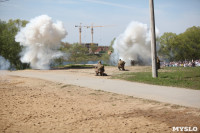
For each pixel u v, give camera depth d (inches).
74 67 1237.7
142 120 249.8
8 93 451.5
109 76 697.0
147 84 504.1
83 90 468.1
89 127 232.5
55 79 671.1
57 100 375.6
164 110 286.8
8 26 1321.4
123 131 217.3
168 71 758.5
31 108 322.3
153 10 591.2
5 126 241.4
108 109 304.8
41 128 233.5
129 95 394.6
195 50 2070.6
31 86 557.6
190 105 302.0
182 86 454.3
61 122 252.8
